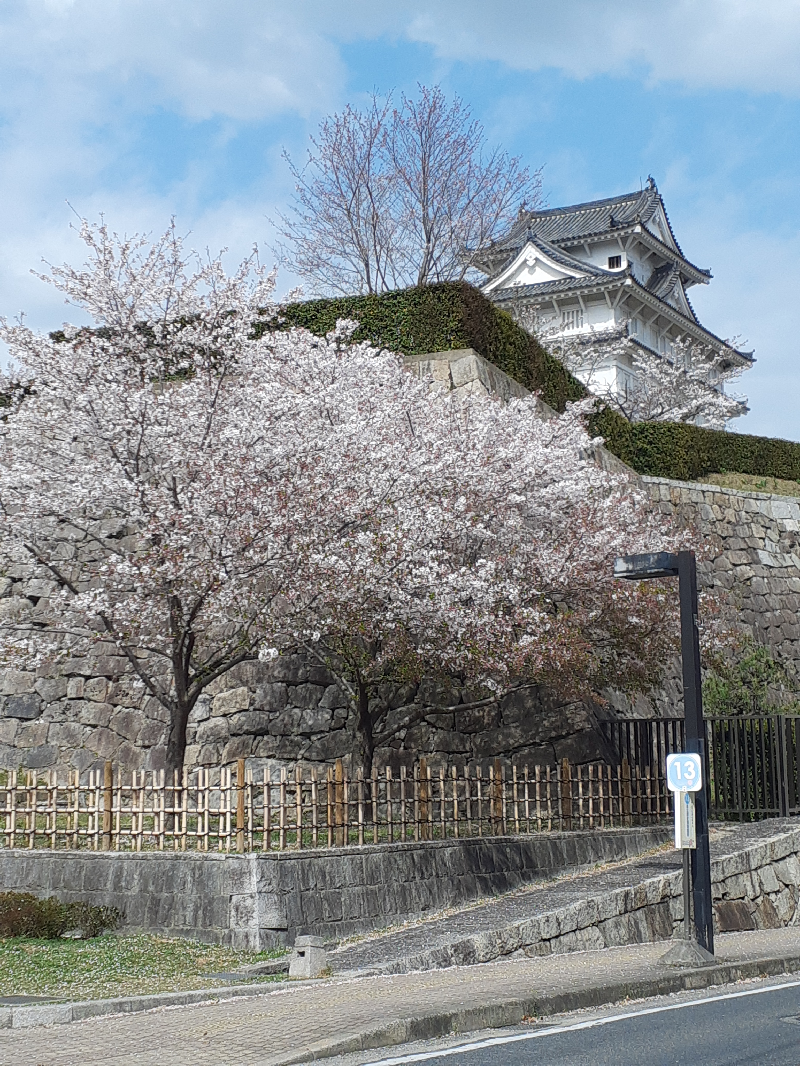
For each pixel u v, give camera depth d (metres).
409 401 17.47
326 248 35.03
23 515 15.85
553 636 15.23
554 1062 7.01
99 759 18.83
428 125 34.44
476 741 18.48
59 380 16.06
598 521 17.41
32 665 17.19
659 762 18.47
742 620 27.22
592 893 13.55
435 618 14.47
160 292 16.64
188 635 15.18
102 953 10.89
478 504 16.22
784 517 29.86
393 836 13.80
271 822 12.72
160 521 14.41
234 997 9.52
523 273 47.50
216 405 16.22
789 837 15.97
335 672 16.44
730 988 10.51
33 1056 7.29
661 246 51.50
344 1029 7.67
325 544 14.63
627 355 46.03
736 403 46.06
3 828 14.84
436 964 11.05
